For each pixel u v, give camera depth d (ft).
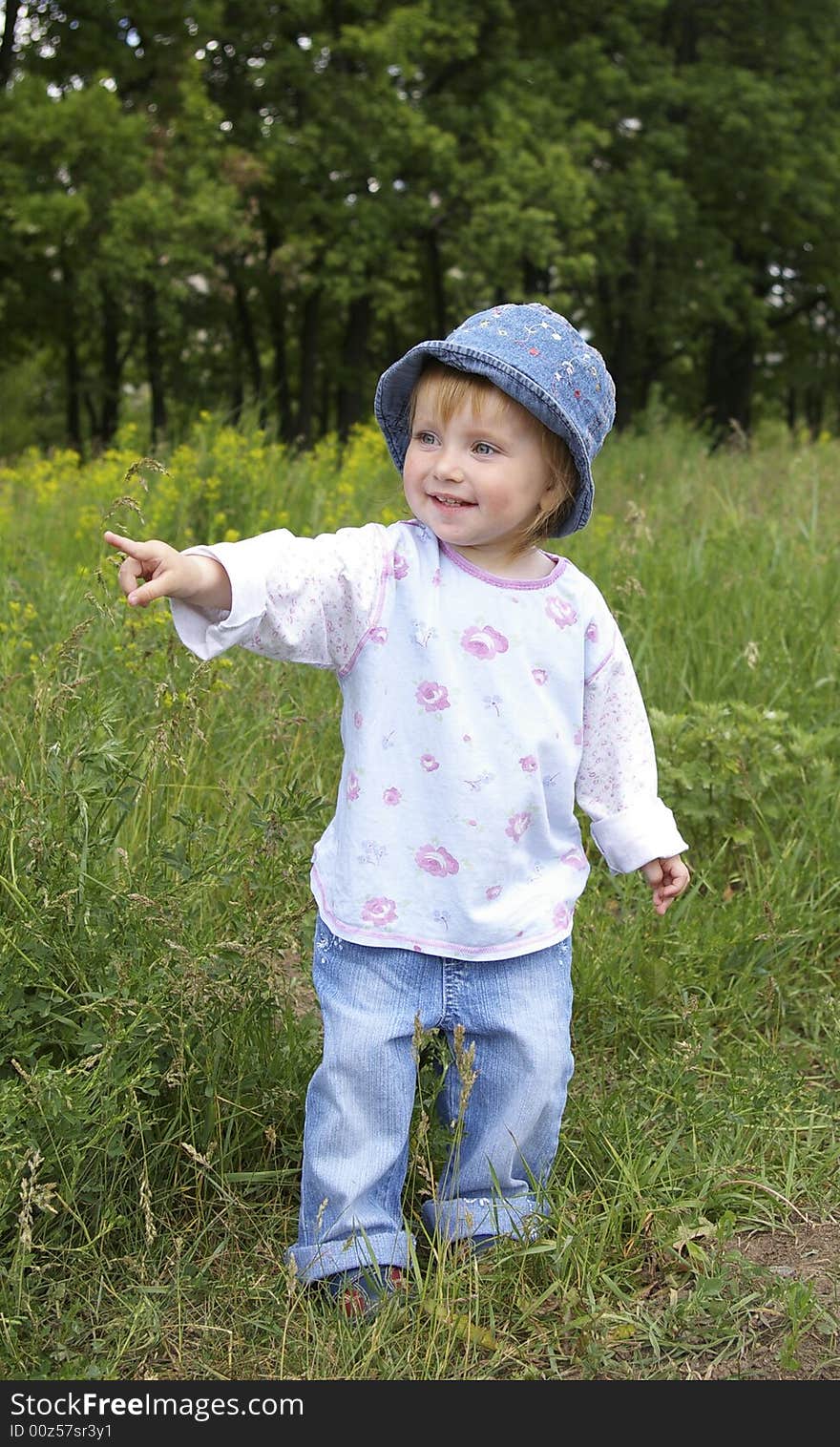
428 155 72.02
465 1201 7.92
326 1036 7.61
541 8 82.28
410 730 7.44
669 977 10.75
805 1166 9.07
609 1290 7.80
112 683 12.43
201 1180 8.21
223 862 9.00
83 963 8.16
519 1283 7.76
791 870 12.32
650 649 15.93
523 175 71.46
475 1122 7.92
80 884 8.20
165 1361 7.16
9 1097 7.06
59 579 17.08
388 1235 7.57
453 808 7.41
